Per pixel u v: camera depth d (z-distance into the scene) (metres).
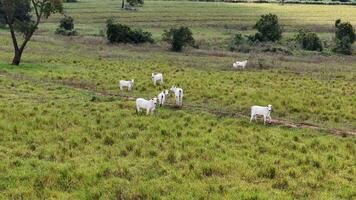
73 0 157.00
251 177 17.92
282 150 21.84
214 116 29.27
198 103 33.56
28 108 29.05
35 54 60.44
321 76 48.94
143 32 80.06
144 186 16.38
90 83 39.91
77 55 60.81
